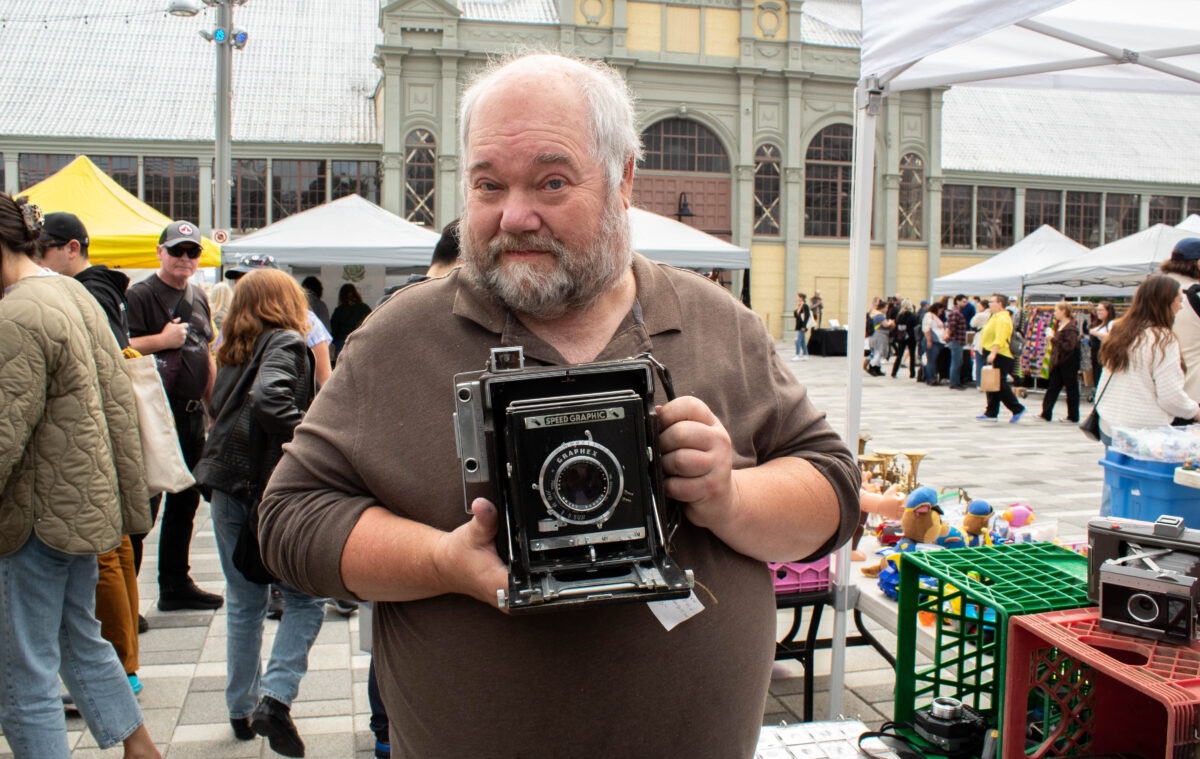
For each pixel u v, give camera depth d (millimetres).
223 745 3229
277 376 3146
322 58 30797
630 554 1160
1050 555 2688
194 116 28156
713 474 1213
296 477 1409
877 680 3777
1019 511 3971
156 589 4918
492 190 1317
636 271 1520
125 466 2670
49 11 30109
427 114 27625
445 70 27422
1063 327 12883
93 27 29969
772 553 1437
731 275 30500
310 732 3369
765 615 1510
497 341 1386
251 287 3354
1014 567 2541
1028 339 17125
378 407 1392
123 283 3457
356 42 31531
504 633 1339
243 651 3221
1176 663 1812
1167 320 4262
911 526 3514
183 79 29203
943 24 2619
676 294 1515
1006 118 34969
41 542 2418
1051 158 33875
